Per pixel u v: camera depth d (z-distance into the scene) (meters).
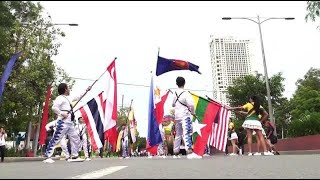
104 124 14.14
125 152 19.83
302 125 22.14
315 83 47.03
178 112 9.86
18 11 24.42
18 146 29.53
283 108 42.00
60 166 6.53
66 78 26.64
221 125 13.27
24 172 4.98
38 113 25.47
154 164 6.48
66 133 9.95
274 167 5.41
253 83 42.16
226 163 6.46
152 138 11.99
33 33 24.44
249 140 12.99
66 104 9.87
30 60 23.94
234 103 42.44
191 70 12.73
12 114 24.00
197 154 10.31
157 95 13.30
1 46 22.55
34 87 24.52
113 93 14.32
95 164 7.08
